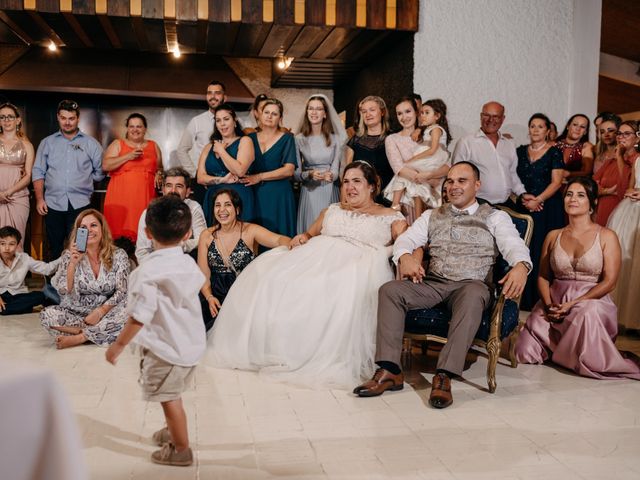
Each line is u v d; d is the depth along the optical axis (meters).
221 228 4.04
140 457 2.29
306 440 2.48
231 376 3.34
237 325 3.50
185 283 2.13
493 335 3.14
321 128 4.82
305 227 4.79
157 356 2.13
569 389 3.22
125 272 4.05
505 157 5.00
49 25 5.53
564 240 3.75
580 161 5.27
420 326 3.22
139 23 5.39
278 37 5.79
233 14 5.24
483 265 3.37
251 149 4.54
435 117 4.55
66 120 5.23
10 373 1.00
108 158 5.23
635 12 7.89
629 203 4.66
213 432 2.55
